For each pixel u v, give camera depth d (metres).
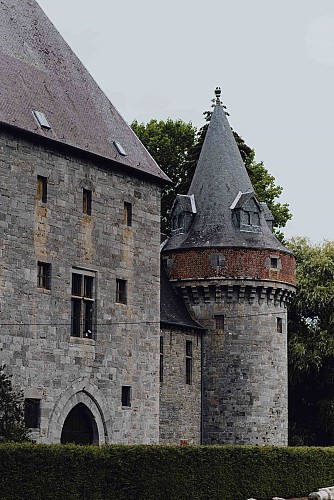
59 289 41.81
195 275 54.19
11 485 30.91
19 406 38.62
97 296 43.88
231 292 53.97
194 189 57.06
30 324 40.12
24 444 31.86
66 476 32.69
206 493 39.25
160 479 36.75
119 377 44.72
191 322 53.88
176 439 51.50
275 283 54.47
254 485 42.53
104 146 45.62
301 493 46.09
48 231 41.50
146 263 47.09
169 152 72.19
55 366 41.19
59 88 45.81
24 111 41.75
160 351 51.03
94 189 44.25
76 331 42.78
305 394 66.44
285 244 69.12
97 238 44.19
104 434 43.53
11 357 39.09
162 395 50.84
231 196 56.03
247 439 52.94
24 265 40.12
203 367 54.03
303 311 65.62
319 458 47.97
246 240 54.56
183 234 55.72
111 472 34.47
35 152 41.19
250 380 53.50
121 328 45.09
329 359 64.56
